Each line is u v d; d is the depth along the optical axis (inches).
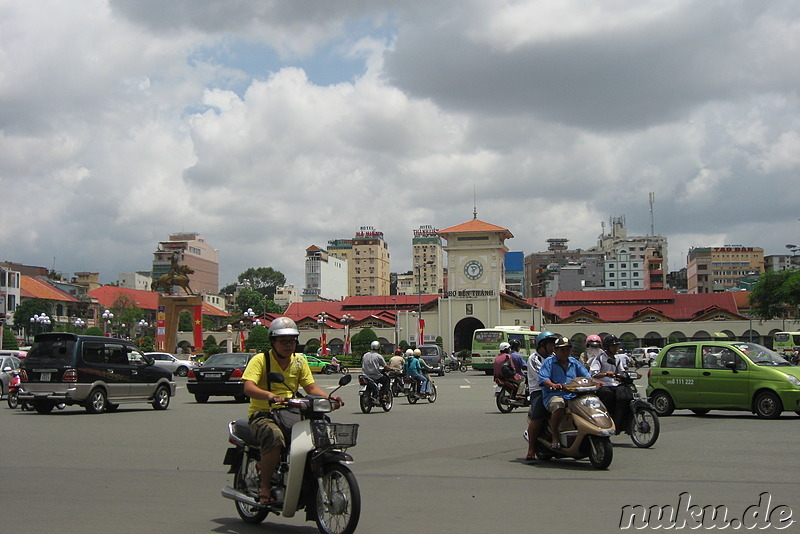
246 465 339.3
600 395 587.2
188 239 7199.8
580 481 436.5
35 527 326.3
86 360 906.1
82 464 509.0
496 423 796.0
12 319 3983.8
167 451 572.4
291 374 330.0
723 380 790.5
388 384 979.3
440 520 335.9
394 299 4360.2
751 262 6904.5
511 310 3806.6
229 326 3284.9
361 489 413.4
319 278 6904.5
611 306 3991.1
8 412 942.4
